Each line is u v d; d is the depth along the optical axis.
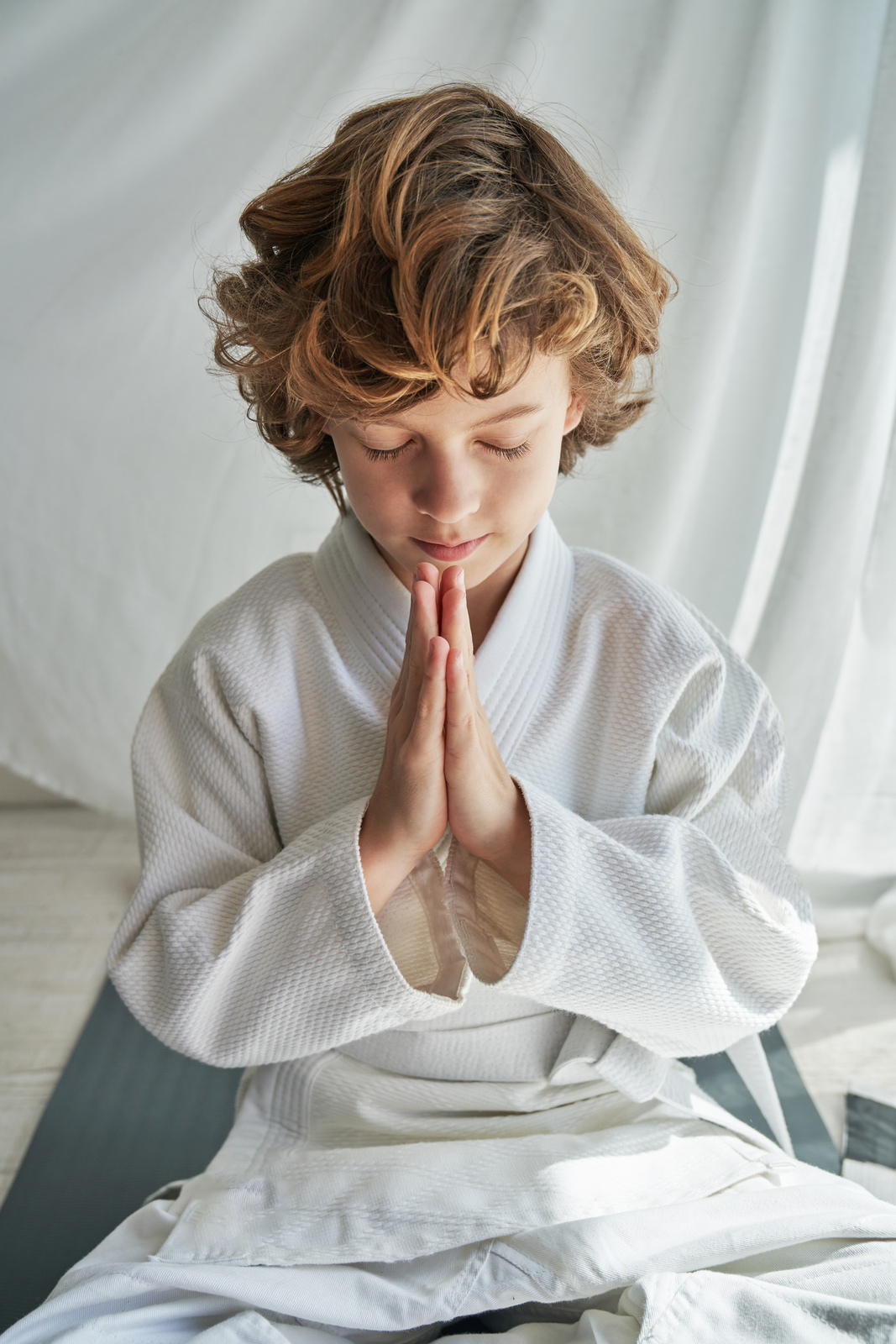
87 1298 0.65
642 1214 0.69
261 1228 0.70
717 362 1.63
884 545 1.62
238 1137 0.81
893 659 1.64
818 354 1.61
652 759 0.79
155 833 0.81
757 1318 0.62
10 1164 1.24
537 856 0.67
